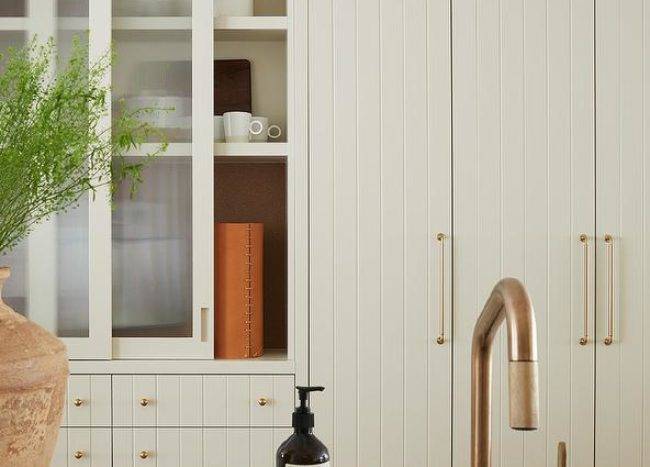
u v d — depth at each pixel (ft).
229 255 8.57
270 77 9.59
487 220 8.36
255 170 9.75
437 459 8.34
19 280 8.39
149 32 8.47
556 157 8.36
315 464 3.01
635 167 8.37
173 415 8.34
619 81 8.36
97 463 8.29
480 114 8.36
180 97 8.47
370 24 8.37
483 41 8.36
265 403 8.34
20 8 8.34
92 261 8.38
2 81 3.49
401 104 8.37
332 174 8.36
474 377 2.98
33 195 3.45
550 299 8.36
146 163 8.45
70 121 3.60
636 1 8.34
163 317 8.47
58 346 3.33
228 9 8.78
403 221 8.36
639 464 8.37
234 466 8.34
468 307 8.36
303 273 8.35
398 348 8.36
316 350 8.36
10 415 3.09
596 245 8.36
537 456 8.36
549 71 8.36
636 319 8.36
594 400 8.36
